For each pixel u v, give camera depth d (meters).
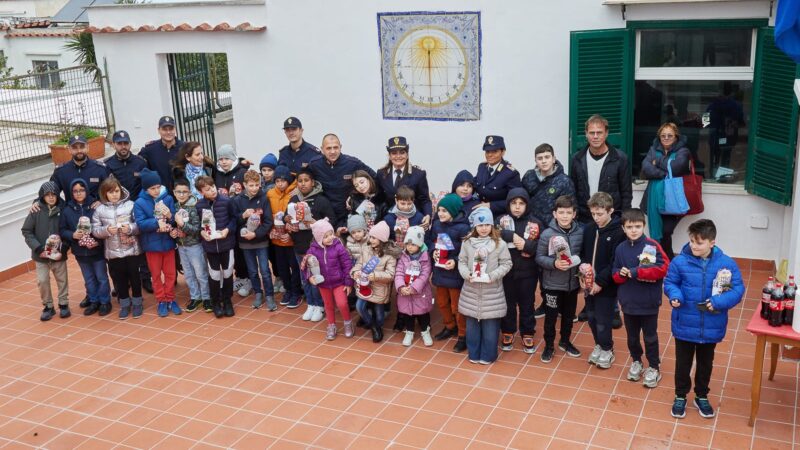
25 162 10.88
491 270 6.66
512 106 9.27
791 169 7.82
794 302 5.68
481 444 5.80
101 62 11.47
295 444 5.94
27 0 21.89
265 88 10.57
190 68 11.85
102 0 19.08
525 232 6.79
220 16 10.53
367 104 10.05
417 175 7.74
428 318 7.38
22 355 7.69
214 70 13.37
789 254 7.39
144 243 8.18
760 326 5.76
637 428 5.91
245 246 8.26
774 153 7.94
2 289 9.49
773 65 7.80
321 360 7.24
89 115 11.66
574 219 6.78
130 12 11.01
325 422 6.21
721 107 8.48
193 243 8.20
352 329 7.70
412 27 9.49
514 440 5.84
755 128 8.14
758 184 8.20
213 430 6.20
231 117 13.38
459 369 6.94
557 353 7.12
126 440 6.13
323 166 8.12
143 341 7.84
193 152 8.47
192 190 8.41
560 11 8.75
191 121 11.90
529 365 6.94
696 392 6.04
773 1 7.85
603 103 8.66
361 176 7.72
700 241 5.63
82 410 6.61
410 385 6.71
